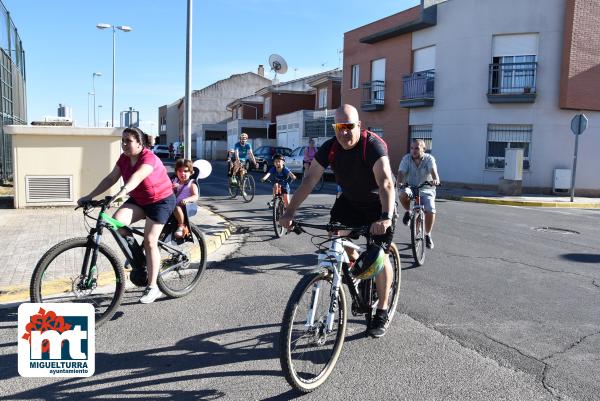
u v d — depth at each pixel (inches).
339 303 146.6
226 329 180.2
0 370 146.8
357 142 153.1
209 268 265.4
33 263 249.8
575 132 644.7
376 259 153.6
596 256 312.0
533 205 629.0
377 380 144.0
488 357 160.4
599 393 138.6
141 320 187.3
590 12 729.0
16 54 702.5
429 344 169.8
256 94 1905.8
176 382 141.6
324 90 1400.1
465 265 281.3
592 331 183.8
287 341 128.2
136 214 196.9
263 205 535.2
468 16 799.1
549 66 745.0
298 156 993.5
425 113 879.1
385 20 979.9
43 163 429.1
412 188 290.8
